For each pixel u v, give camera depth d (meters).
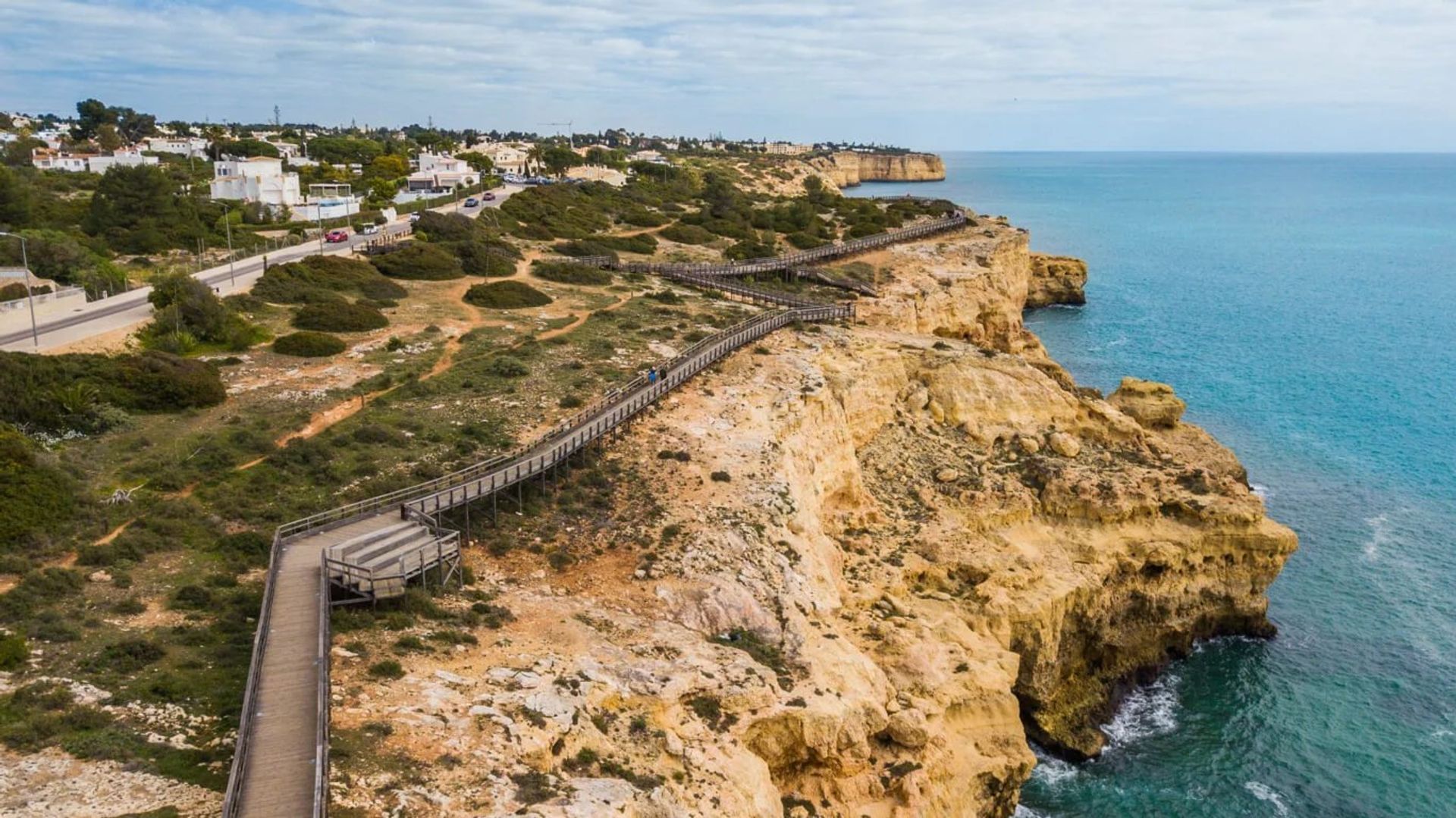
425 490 38.75
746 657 32.25
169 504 36.19
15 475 33.94
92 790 21.12
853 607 43.06
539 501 40.22
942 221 125.88
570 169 189.75
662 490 42.41
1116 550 52.34
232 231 97.94
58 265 69.81
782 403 52.56
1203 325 125.25
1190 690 50.66
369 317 64.06
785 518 42.38
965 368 65.38
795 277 93.56
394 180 142.12
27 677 25.23
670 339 65.06
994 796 39.47
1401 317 131.88
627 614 33.34
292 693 24.66
